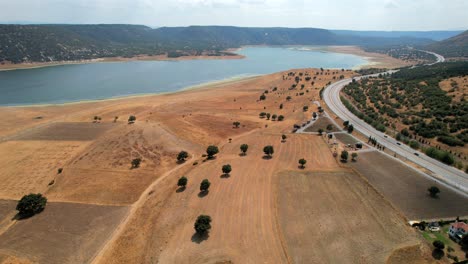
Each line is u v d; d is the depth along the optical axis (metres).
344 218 67.31
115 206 77.44
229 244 59.50
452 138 107.38
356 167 93.06
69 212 74.88
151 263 55.84
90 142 117.00
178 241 60.78
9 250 61.38
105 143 115.81
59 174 93.94
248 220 67.00
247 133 128.50
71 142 117.06
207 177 87.31
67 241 64.12
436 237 61.47
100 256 59.66
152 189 84.50
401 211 70.12
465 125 114.31
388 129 128.62
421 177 86.44
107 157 104.56
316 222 66.06
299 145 112.81
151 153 107.75
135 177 91.94
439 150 100.12
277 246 58.84
